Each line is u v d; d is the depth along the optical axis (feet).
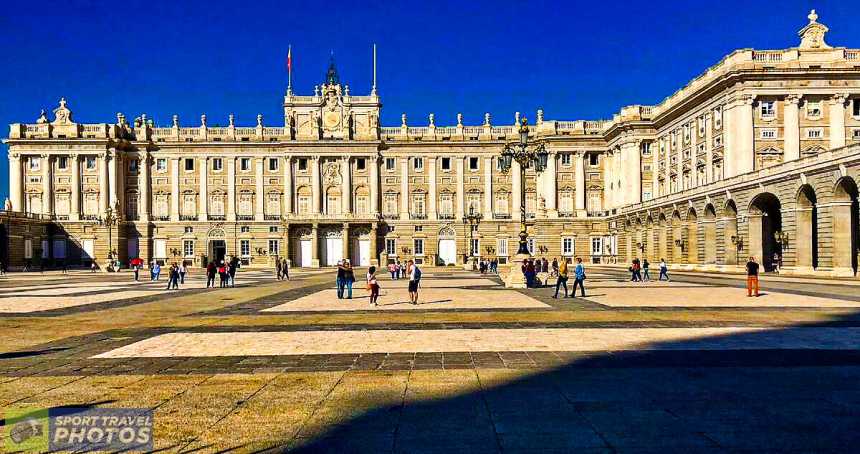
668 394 35.91
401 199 335.67
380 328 65.16
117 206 310.24
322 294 117.08
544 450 26.63
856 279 148.66
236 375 42.09
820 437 28.09
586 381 39.32
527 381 39.40
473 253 310.45
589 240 323.57
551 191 326.44
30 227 301.22
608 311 80.02
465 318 73.46
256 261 331.98
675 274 201.67
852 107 219.82
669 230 244.22
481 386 38.19
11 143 316.19
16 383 39.96
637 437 28.27
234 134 332.80
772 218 205.46
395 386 38.40
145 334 62.28
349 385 38.75
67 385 39.34
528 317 73.92
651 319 70.95
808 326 63.93
